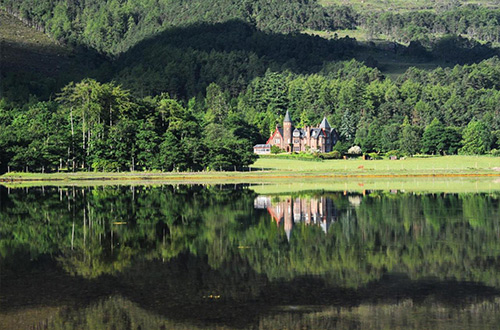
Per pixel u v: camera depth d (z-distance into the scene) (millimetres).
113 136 172875
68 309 36125
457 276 43062
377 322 33219
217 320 33656
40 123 196000
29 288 40938
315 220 71500
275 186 128250
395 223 68438
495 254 50406
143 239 59469
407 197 99188
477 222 68500
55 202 95125
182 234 62125
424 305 36188
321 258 49500
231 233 62625
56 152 169625
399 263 47344
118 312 35344
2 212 82375
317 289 39875
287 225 67750
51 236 61969
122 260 49562
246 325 32781
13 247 55906
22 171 170500
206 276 43625
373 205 86875
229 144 178000
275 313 34844
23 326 33219
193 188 124062
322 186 127375
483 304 36250
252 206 86750
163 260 49375
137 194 109188
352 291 39281
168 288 40469
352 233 61812
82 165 177250
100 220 73750
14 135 176125
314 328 32375
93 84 198000
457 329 32000
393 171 167500
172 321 33594
